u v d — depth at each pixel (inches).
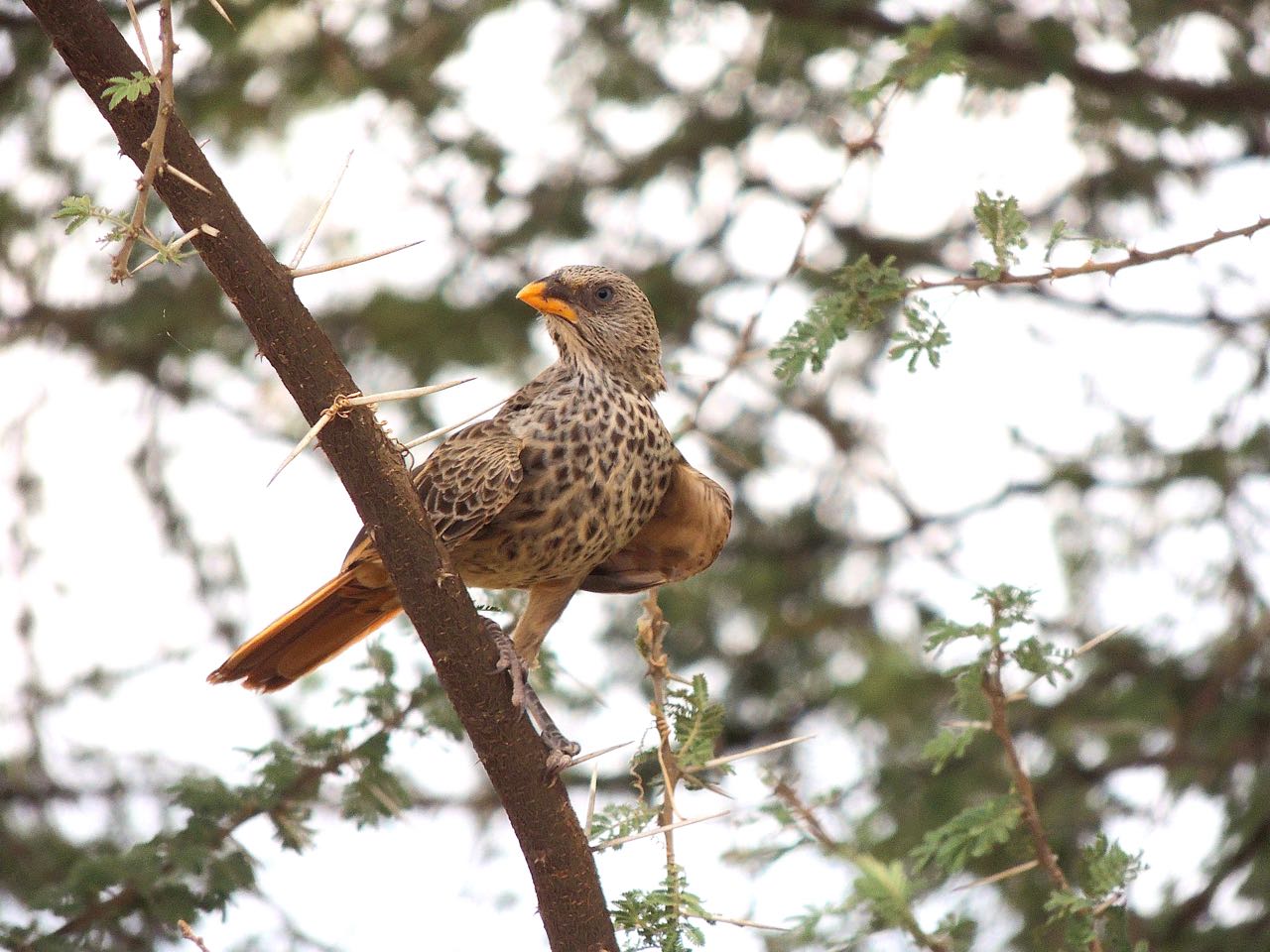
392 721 319.9
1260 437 476.1
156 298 519.8
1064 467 509.0
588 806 240.4
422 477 308.8
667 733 245.6
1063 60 469.7
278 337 216.1
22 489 466.0
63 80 484.7
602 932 239.3
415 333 538.3
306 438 207.2
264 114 506.6
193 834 316.2
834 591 524.4
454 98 510.3
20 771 423.8
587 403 323.3
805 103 518.3
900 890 230.2
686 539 341.4
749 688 515.5
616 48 530.0
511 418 320.5
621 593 350.3
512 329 542.6
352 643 315.0
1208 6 485.4
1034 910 387.5
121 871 308.0
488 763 236.1
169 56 192.9
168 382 527.5
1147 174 509.7
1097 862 245.9
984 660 249.6
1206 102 486.3
